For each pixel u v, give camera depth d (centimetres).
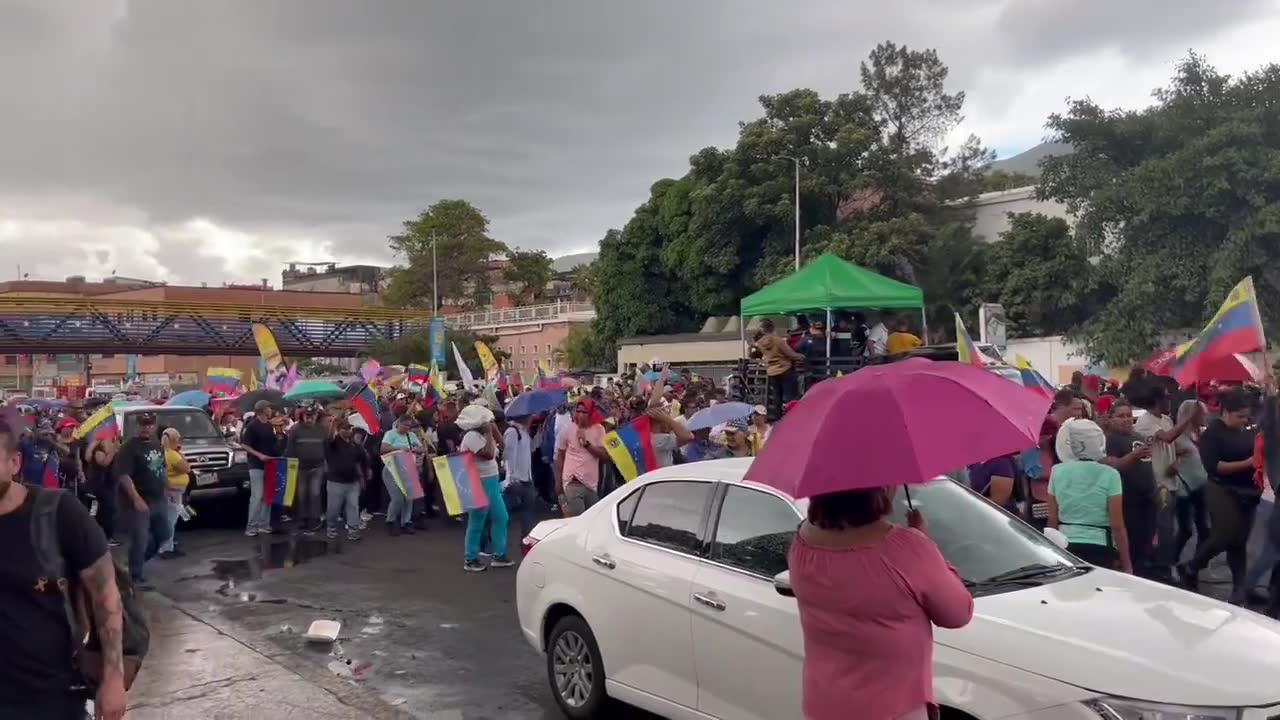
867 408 302
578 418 1089
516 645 795
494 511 1124
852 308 1361
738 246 4141
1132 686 365
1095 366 2595
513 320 6706
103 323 5216
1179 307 2689
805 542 313
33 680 332
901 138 4144
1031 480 930
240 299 9631
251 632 841
